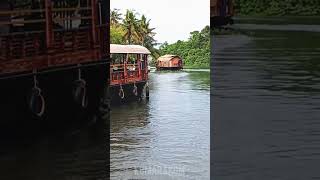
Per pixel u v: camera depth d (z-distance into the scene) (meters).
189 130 12.17
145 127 12.57
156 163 11.04
